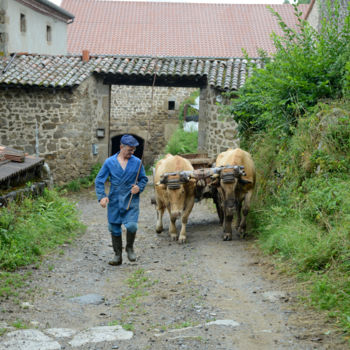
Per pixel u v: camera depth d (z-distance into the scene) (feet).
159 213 31.30
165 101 89.51
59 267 21.77
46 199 33.65
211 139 55.11
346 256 17.72
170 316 15.40
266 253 22.79
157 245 27.71
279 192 27.14
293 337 13.20
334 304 15.08
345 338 12.76
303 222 22.08
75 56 57.82
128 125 90.02
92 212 41.93
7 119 53.88
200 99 58.39
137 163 21.53
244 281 19.20
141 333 13.88
